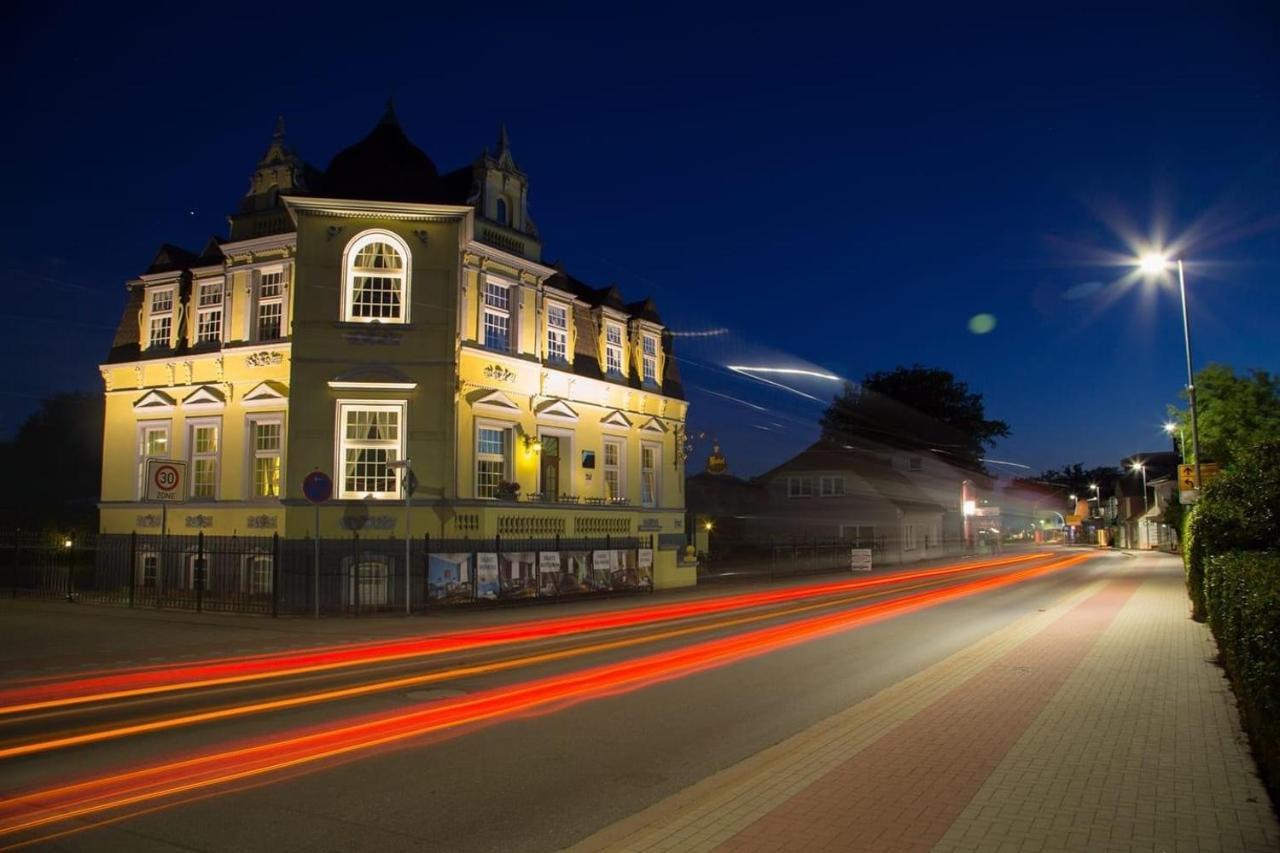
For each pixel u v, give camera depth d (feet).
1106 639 48.80
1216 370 96.73
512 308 86.43
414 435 75.82
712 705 32.17
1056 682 35.06
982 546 253.44
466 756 25.04
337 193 76.79
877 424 238.07
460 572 71.56
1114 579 108.58
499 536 77.15
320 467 74.28
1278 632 18.51
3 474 139.03
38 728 28.94
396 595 71.87
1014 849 16.83
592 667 41.81
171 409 84.99
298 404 74.64
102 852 17.60
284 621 63.46
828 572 147.02
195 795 21.43
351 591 71.51
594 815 19.89
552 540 84.64
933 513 217.77
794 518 199.31
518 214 88.89
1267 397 94.79
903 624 59.57
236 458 79.97
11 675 40.75
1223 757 23.41
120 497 87.15
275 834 18.67
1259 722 19.72
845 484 196.34
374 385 75.36
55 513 120.47
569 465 93.91
